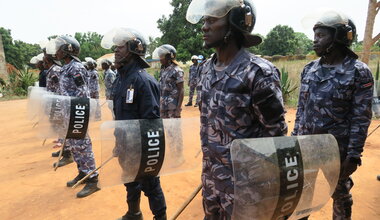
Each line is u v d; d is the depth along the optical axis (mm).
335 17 2236
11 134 7555
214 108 1584
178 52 32594
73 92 3814
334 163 1646
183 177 4309
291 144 1443
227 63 1582
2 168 4980
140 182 2807
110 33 2717
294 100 10391
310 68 2609
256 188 1362
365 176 4074
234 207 1360
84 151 3822
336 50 2352
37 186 4184
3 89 19047
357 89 2230
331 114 2346
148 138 2344
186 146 2670
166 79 5176
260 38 1523
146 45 2738
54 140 6504
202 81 1736
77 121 3486
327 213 3168
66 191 3988
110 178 2377
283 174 1371
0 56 20062
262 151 1365
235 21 1490
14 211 3488
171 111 5195
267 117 1454
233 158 1340
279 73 1525
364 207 3230
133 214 2922
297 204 1470
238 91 1469
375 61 17172
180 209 1978
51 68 5254
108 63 10070
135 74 2561
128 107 2576
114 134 2320
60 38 3834
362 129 2207
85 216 3316
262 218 1410
